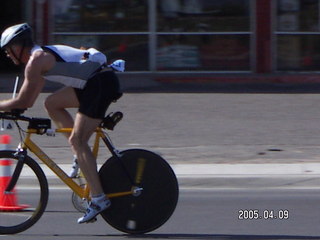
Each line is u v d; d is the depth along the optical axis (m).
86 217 19.91
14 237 20.41
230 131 37.41
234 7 57.41
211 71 57.78
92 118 19.55
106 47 57.75
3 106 19.48
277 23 57.50
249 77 55.12
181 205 24.88
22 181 20.95
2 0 56.94
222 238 20.45
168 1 57.47
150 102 45.97
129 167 20.41
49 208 24.25
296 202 25.25
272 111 43.12
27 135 20.19
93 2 57.31
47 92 49.00
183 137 35.91
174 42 57.69
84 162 19.72
